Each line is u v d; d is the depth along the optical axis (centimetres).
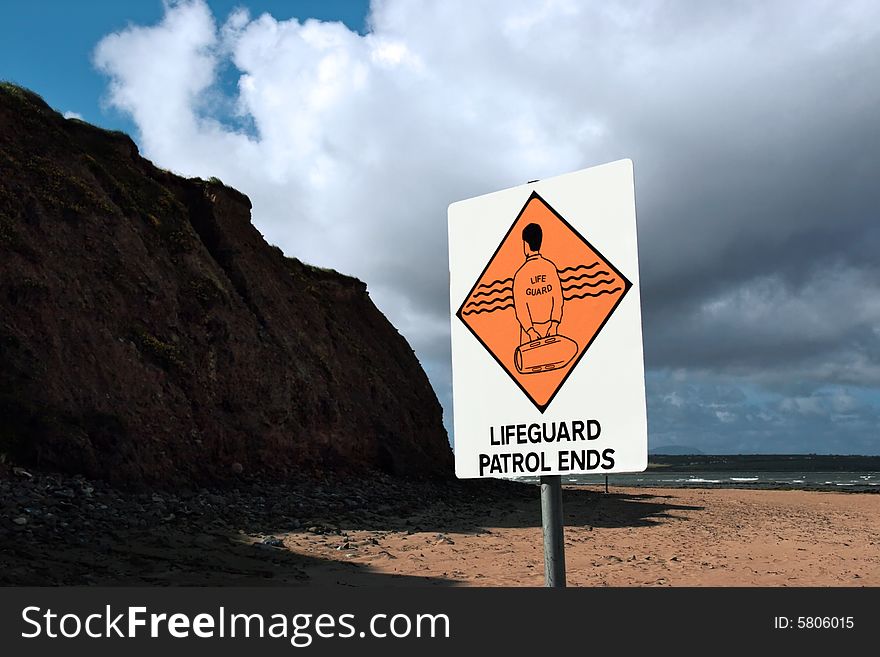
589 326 225
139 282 2020
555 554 227
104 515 1277
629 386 216
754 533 1800
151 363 1905
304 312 2850
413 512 1972
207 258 2394
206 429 1936
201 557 1088
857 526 2142
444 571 1077
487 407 244
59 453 1477
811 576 1120
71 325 1755
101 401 1691
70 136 2250
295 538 1345
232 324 2256
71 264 1867
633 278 218
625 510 2355
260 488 1919
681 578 1065
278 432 2212
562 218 234
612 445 217
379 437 2711
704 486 6850
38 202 1892
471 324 251
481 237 253
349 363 2948
